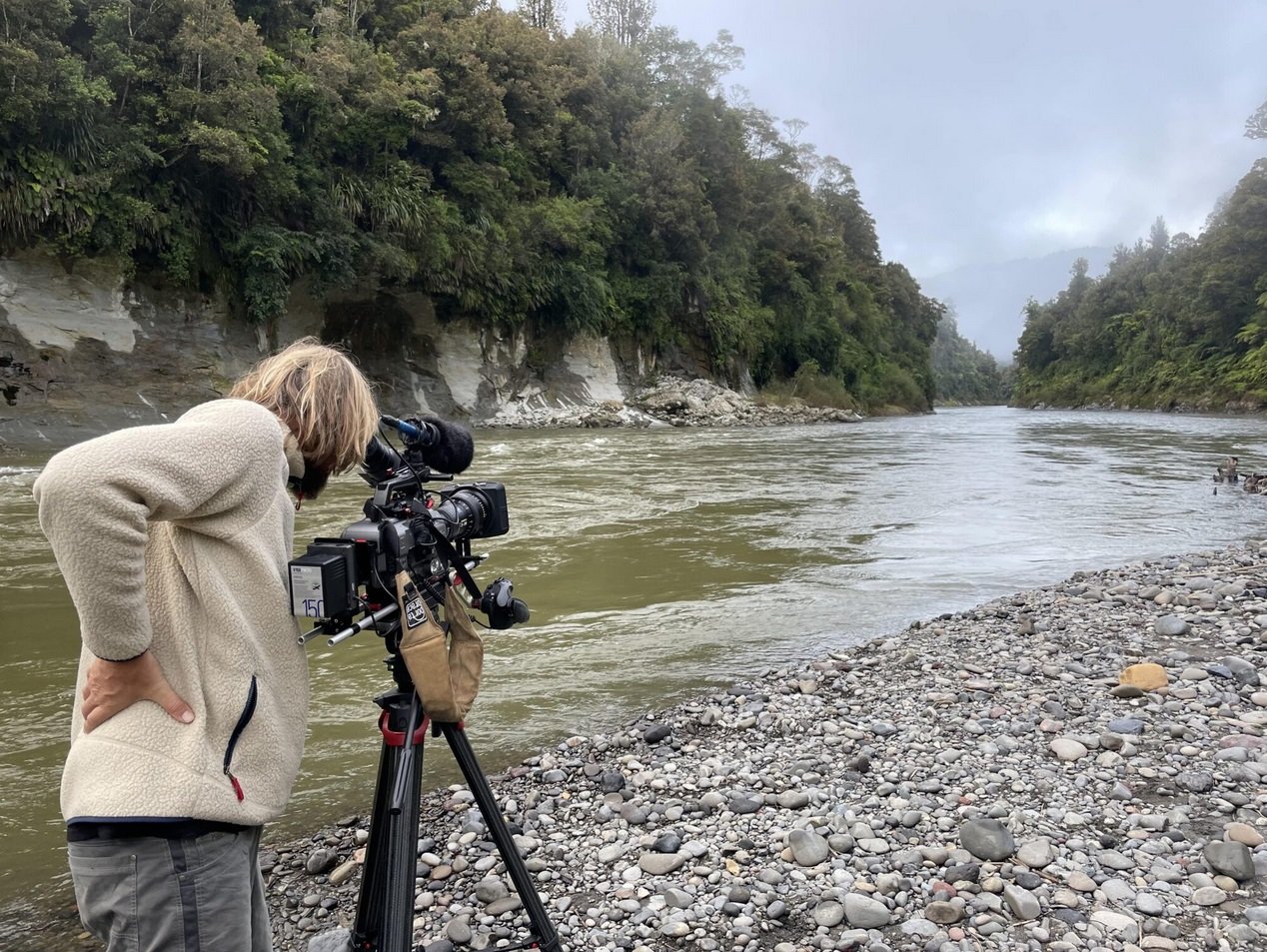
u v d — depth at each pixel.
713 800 2.99
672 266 38.12
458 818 2.93
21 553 7.20
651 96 43.16
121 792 1.27
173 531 1.35
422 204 26.52
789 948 2.17
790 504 11.05
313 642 5.02
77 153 18.70
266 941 1.59
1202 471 15.95
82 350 19.34
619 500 11.21
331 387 1.56
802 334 50.44
